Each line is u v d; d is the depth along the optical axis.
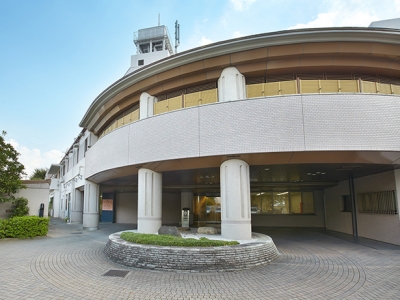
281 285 6.50
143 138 11.92
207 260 7.68
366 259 9.25
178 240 8.56
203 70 11.66
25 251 10.78
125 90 14.14
